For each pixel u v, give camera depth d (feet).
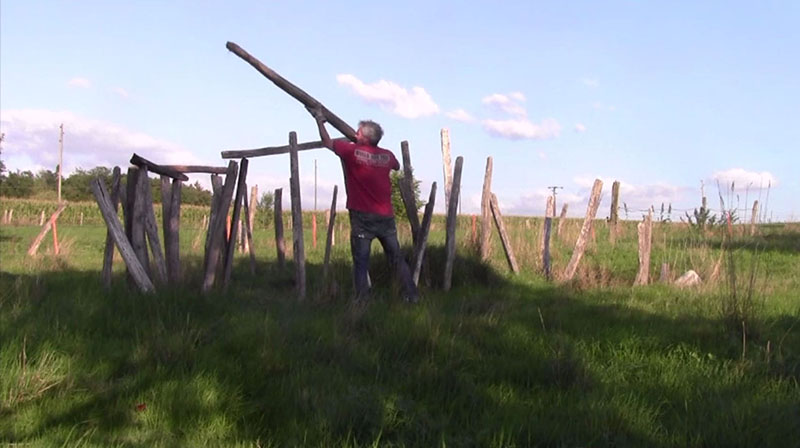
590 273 33.91
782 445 11.98
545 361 16.07
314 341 17.25
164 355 15.71
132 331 18.15
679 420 12.90
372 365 15.84
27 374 13.85
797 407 13.50
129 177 25.57
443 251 30.53
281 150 26.66
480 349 17.61
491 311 21.54
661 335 19.20
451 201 28.68
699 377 15.76
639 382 15.40
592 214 33.55
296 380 14.25
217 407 13.20
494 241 42.96
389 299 24.12
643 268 33.17
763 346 18.42
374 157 24.88
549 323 20.52
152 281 25.35
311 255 42.91
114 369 15.30
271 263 37.88
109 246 25.40
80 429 12.28
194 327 17.85
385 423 12.53
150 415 12.87
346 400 13.05
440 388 14.42
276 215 34.32
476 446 11.84
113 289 23.56
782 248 50.80
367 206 24.77
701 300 25.36
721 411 13.29
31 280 24.75
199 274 28.19
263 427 12.61
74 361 15.16
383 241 25.63
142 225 25.40
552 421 12.78
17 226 139.74
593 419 12.73
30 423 12.35
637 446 11.85
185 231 86.43
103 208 24.02
